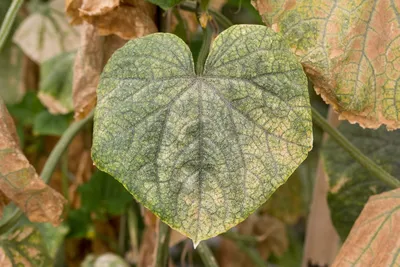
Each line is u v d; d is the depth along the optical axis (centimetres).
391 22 68
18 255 79
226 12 141
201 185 62
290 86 63
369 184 92
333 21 67
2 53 139
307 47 67
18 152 71
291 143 62
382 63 68
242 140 62
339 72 67
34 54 122
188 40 86
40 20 124
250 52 63
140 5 74
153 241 97
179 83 63
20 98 141
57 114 123
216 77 63
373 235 72
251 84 63
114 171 62
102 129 62
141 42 64
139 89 63
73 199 125
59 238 108
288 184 141
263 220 140
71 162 130
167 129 62
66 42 124
